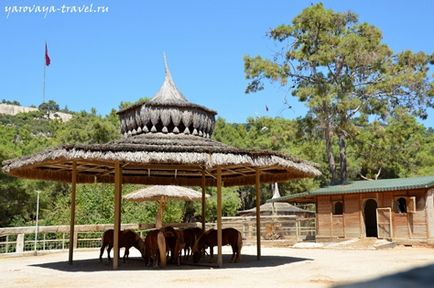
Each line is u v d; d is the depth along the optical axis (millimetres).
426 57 34562
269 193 51562
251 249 23203
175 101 14859
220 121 54219
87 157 11656
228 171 17547
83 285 9180
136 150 12102
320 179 49750
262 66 33656
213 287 8695
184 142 13836
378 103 34000
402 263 14227
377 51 33281
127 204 29812
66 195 33812
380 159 39719
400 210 27484
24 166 13227
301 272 11477
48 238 24594
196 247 14562
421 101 33594
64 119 158125
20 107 188875
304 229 32375
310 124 34219
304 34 33875
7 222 30828
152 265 13570
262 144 44438
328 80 33969
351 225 27422
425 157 47188
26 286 9102
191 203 40062
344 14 33906
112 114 50250
